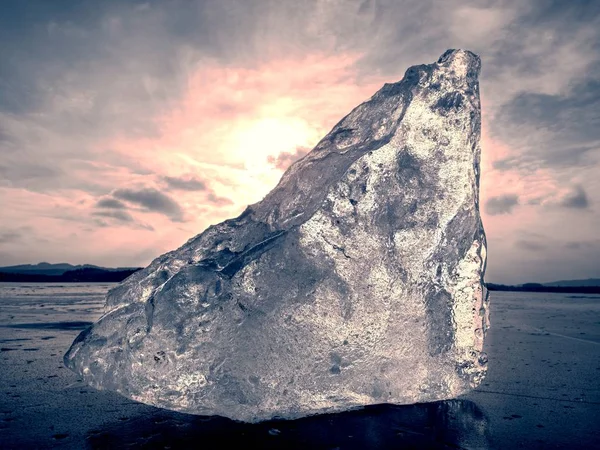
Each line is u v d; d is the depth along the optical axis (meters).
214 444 1.61
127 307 2.40
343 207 2.22
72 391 2.33
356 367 2.13
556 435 1.73
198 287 2.16
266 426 1.86
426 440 1.67
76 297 10.77
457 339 2.32
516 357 3.50
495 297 20.09
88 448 1.55
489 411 2.07
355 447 1.59
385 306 2.18
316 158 2.63
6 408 2.02
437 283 2.33
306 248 2.18
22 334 4.27
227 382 2.03
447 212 2.35
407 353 2.22
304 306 2.11
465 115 2.44
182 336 2.09
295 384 2.05
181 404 2.04
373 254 2.21
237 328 2.10
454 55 2.56
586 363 3.25
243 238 2.55
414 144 2.39
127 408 2.06
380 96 2.71
